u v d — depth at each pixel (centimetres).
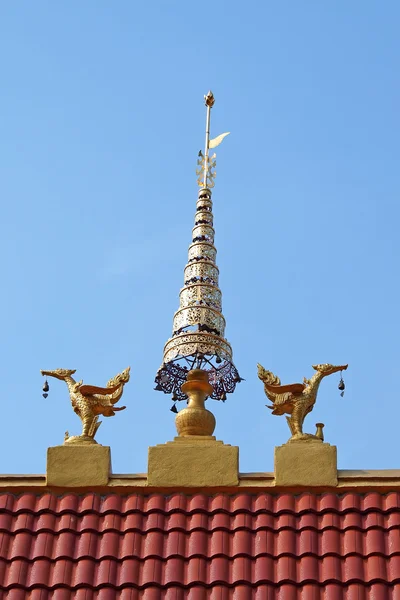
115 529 1555
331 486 1580
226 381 1917
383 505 1561
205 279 1973
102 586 1485
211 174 2167
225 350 1891
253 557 1509
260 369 1681
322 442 1622
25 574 1507
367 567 1485
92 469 1611
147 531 1548
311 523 1542
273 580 1479
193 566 1500
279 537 1529
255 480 1598
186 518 1566
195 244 2033
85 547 1532
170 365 1922
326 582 1471
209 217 2086
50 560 1524
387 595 1448
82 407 1670
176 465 1606
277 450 1608
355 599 1445
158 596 1471
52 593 1487
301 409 1648
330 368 1688
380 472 1602
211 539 1535
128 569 1502
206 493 1596
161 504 1580
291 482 1584
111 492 1606
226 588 1473
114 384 1677
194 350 1869
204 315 1919
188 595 1470
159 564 1507
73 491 1608
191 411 1661
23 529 1562
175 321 1934
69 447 1627
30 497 1608
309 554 1504
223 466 1602
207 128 2220
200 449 1614
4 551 1537
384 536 1521
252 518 1559
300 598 1459
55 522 1573
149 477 1602
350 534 1523
